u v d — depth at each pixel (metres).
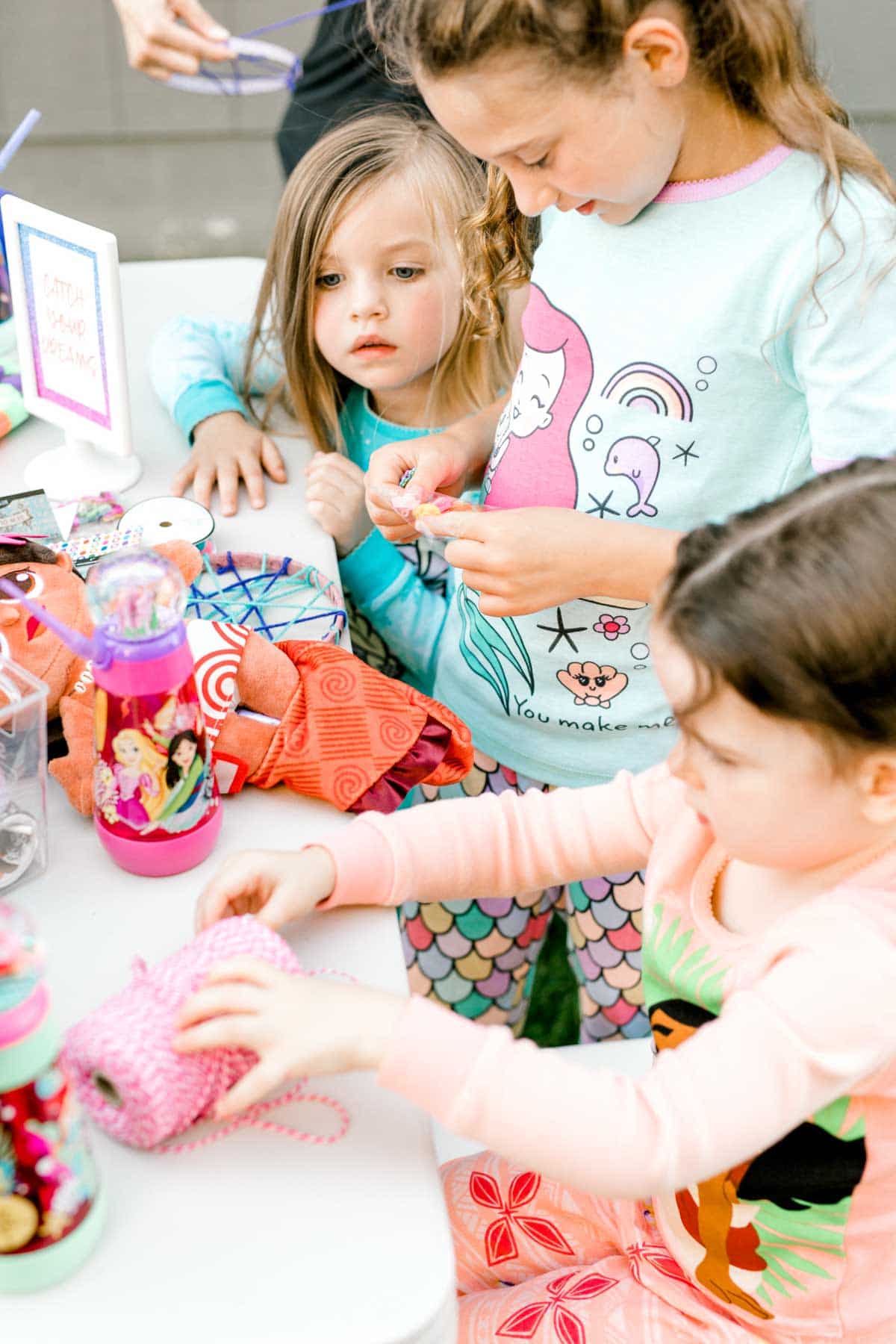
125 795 0.88
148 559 0.85
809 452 1.19
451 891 0.94
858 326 1.08
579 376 1.22
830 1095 0.73
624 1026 1.52
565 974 1.94
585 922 1.48
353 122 1.43
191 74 1.37
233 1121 0.77
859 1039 0.71
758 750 0.71
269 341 1.53
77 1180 0.67
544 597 1.17
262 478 1.37
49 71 4.06
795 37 1.06
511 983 1.58
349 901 0.89
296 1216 0.72
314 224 1.39
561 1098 0.72
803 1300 0.87
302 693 1.01
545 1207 1.01
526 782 1.45
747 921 0.85
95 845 0.94
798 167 1.09
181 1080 0.73
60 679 0.99
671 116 1.03
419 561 1.59
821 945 0.73
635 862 0.96
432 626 1.52
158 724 0.85
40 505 1.25
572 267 1.21
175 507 1.26
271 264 1.46
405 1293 0.69
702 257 1.12
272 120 3.88
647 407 1.19
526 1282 0.98
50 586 1.02
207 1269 0.70
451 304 1.45
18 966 0.61
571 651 1.30
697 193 1.11
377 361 1.45
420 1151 0.76
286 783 1.00
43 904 0.89
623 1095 0.73
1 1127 0.64
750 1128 0.71
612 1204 0.99
